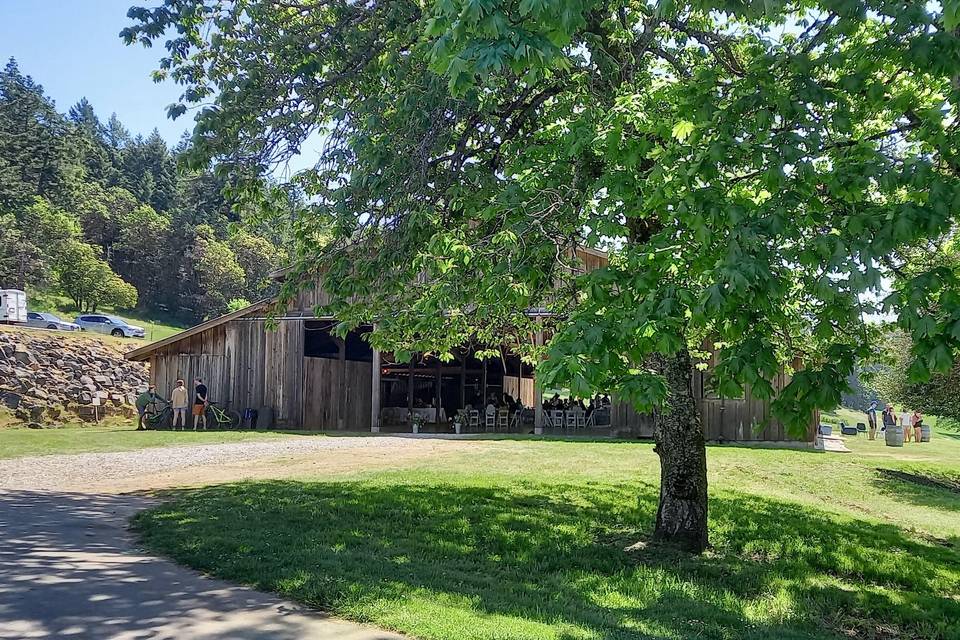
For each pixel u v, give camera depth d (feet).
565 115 26.13
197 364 87.20
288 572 20.25
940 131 17.40
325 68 31.91
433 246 22.09
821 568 28.35
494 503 34.53
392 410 99.71
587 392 13.58
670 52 32.22
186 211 287.28
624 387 14.83
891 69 19.95
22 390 89.56
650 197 18.19
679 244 17.28
